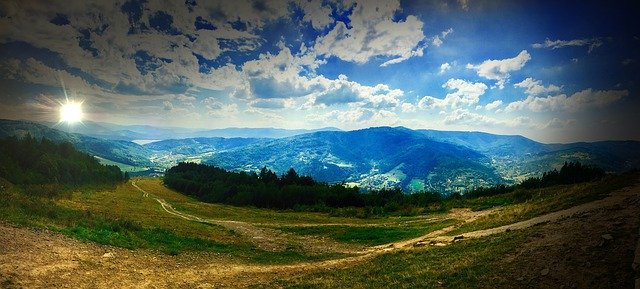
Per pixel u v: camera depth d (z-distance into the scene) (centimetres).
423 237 4191
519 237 2445
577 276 1678
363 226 6062
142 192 15888
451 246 2834
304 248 4431
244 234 5678
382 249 3941
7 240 2480
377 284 2169
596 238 1980
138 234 3812
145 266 2722
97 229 3481
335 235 5341
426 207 8944
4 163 9150
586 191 4166
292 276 2714
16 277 1947
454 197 11506
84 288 2041
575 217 2578
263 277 2717
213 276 2684
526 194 7738
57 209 4238
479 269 2059
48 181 9944
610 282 1547
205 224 6738
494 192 11875
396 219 7469
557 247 2038
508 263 2034
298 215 9956
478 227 3825
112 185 14625
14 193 5125
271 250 4278
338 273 2645
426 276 2148
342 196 12938
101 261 2591
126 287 2183
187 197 17462
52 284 1986
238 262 3362
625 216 2209
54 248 2592
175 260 3094
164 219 6725
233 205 14550
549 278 1739
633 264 1568
